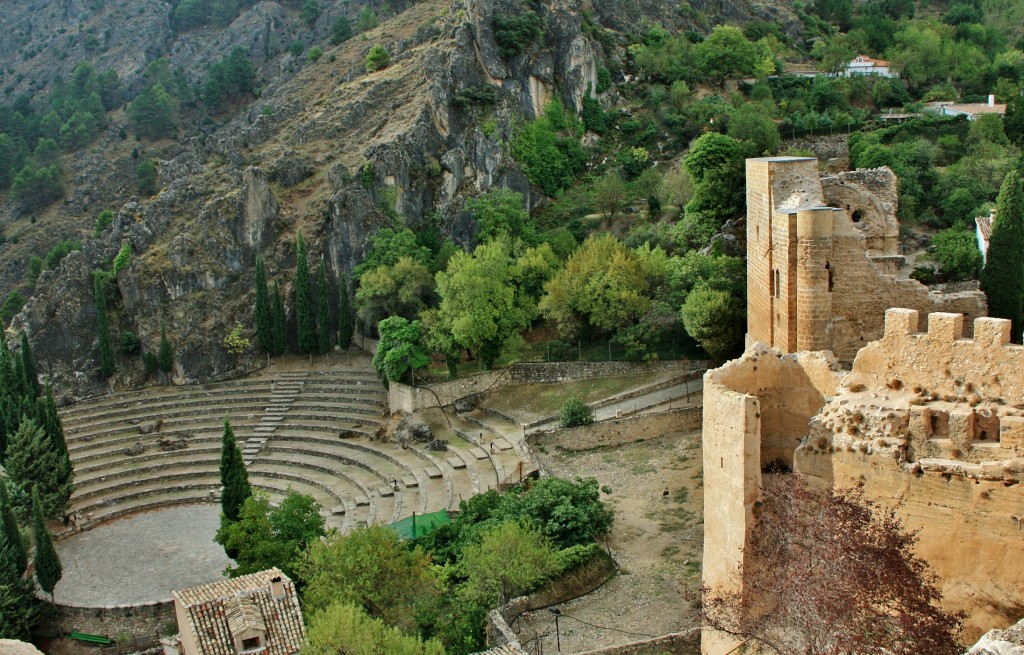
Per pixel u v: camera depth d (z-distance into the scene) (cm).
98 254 12306
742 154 10112
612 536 6475
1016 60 15312
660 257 9569
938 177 10600
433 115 12725
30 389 10050
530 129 13088
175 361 11344
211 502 9250
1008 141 11656
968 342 3575
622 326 9444
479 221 11688
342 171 12125
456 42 13212
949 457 3572
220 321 11556
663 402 8306
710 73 14912
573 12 14125
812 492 3844
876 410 3781
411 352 9806
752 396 3988
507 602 5759
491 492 7150
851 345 5206
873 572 3428
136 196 18162
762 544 3956
